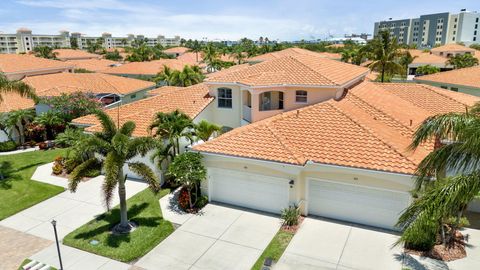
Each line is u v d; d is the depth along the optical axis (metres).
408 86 32.19
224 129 29.36
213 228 18.09
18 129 34.53
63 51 115.81
